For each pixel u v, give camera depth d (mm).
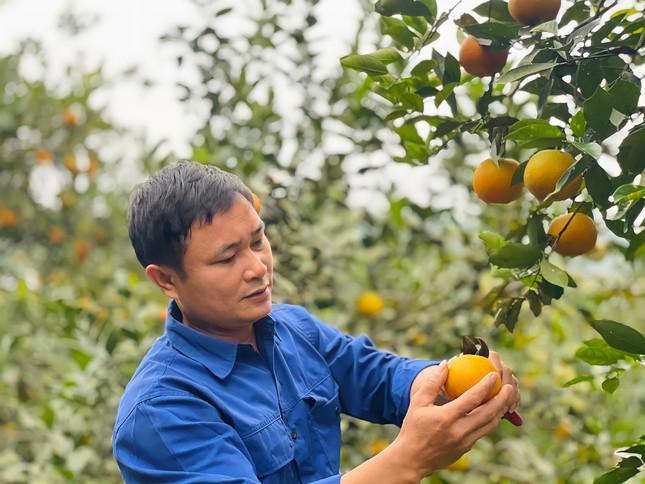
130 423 1703
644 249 2293
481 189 1943
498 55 1901
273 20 3326
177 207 1704
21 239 5422
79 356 3582
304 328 2035
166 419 1679
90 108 5375
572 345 3674
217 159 3389
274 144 3486
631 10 1892
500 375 1737
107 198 5312
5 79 5320
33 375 4652
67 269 5316
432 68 1951
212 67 3354
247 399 1792
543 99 1786
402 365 1970
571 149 1820
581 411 3406
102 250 5426
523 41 1855
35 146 5395
